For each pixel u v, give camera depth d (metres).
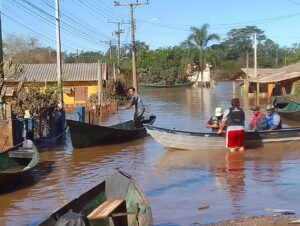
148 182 12.96
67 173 14.48
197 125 27.44
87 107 34.22
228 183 12.59
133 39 47.06
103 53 115.94
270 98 50.22
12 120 17.64
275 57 135.62
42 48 83.56
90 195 8.44
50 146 20.03
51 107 20.97
